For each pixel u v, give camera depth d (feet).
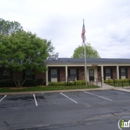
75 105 40.01
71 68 93.35
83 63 89.04
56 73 91.09
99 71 96.78
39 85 85.05
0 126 24.85
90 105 39.68
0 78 84.38
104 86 80.59
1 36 73.97
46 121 26.94
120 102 42.98
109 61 97.76
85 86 78.95
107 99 48.03
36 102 45.09
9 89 73.15
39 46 72.69
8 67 68.44
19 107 38.65
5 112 33.68
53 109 35.91
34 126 24.58
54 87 77.46
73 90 70.23
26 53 70.59
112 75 98.37
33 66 70.18
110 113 31.40
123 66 99.91
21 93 65.00
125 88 74.64
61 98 51.44
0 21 131.13
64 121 26.76
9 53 68.33
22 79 82.89
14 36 72.95
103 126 23.84
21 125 25.16
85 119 27.66
